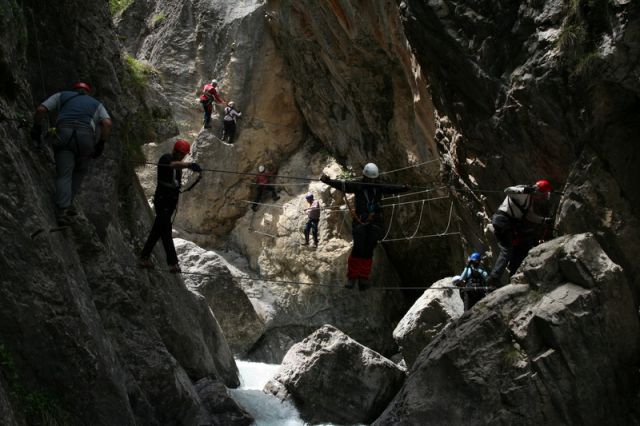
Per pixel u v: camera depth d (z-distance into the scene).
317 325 23.00
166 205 9.59
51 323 8.01
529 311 10.20
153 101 14.71
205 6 27.20
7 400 6.85
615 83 10.77
